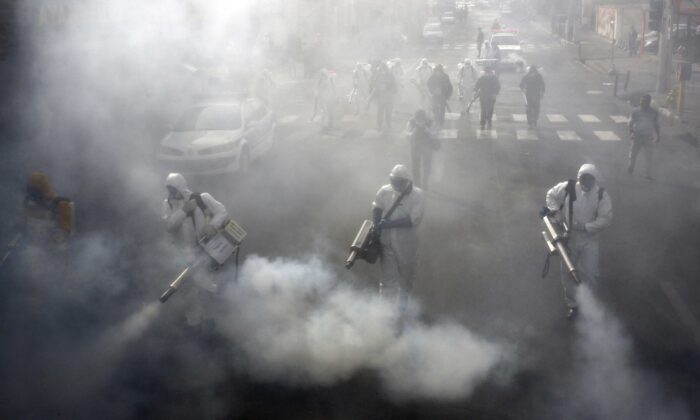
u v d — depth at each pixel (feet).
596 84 94.53
